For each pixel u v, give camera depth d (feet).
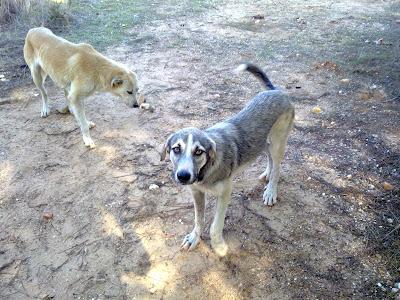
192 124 6.78
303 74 8.39
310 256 4.40
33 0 10.91
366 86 7.84
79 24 10.73
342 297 3.97
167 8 12.39
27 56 6.82
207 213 5.01
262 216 4.93
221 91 7.81
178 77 8.31
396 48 9.34
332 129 6.59
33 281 4.20
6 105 7.34
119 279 4.21
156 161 5.91
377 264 4.29
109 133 6.58
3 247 4.58
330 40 10.02
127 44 9.78
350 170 5.66
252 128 4.47
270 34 10.52
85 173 5.69
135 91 6.43
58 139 6.43
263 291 4.05
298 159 5.90
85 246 4.59
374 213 4.93
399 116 6.86
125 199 5.23
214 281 4.16
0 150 6.14
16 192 5.34
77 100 6.09
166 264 4.36
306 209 5.01
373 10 12.26
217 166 3.92
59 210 5.08
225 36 10.40
